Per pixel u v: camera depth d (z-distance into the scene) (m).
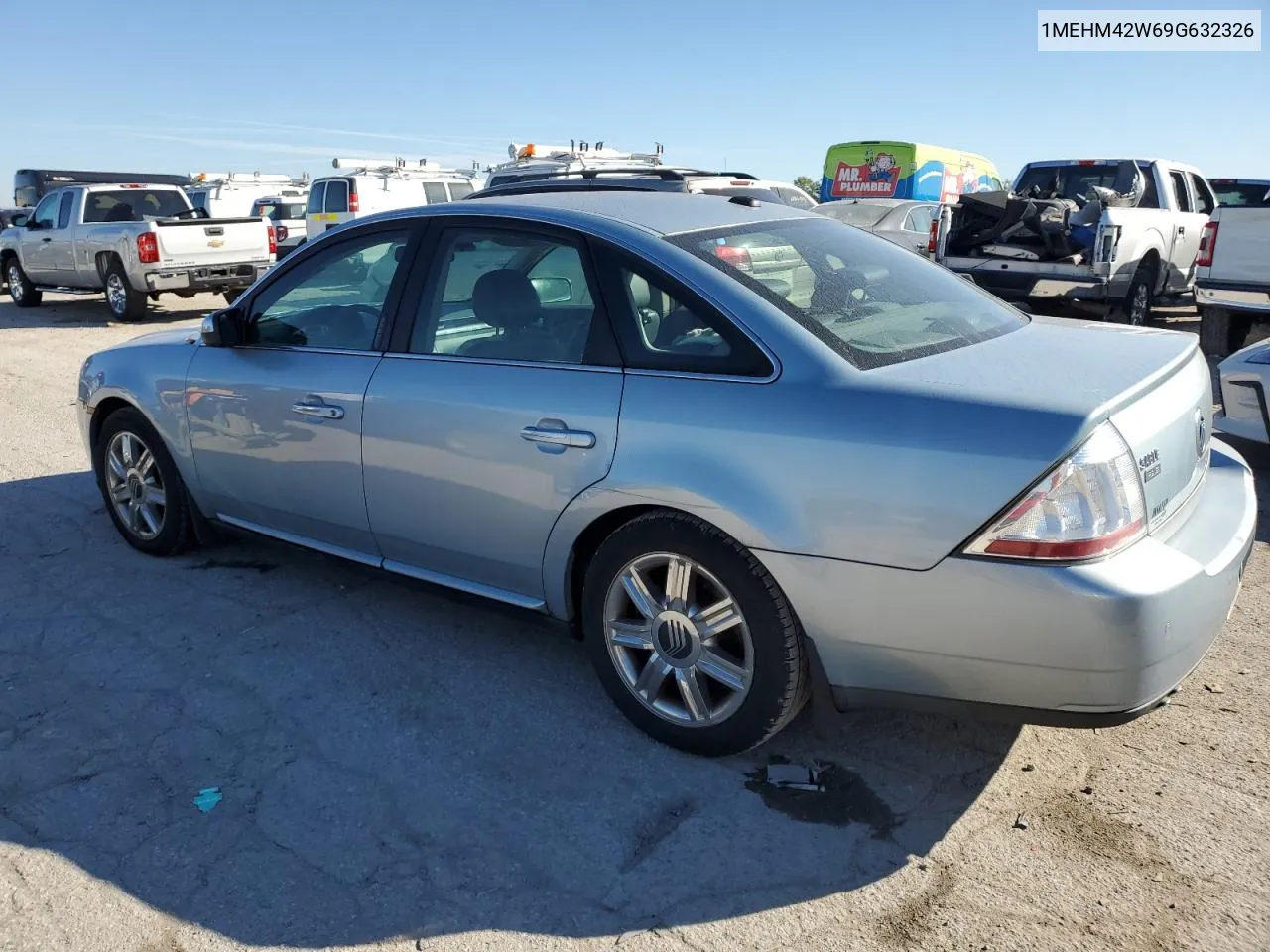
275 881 2.68
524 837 2.84
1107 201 10.93
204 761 3.23
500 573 3.55
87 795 3.05
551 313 3.37
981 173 20.81
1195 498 3.01
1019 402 2.59
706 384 2.98
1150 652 2.51
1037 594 2.51
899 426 2.66
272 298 4.21
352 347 3.89
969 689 2.71
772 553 2.82
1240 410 5.96
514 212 3.54
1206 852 2.71
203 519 4.71
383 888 2.65
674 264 3.15
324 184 19.78
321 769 3.18
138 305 14.62
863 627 2.76
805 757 3.19
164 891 2.65
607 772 3.13
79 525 5.43
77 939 2.49
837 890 2.61
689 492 2.93
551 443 3.23
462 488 3.50
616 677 3.31
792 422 2.80
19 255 16.73
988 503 2.54
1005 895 2.57
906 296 3.41
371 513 3.84
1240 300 8.84
